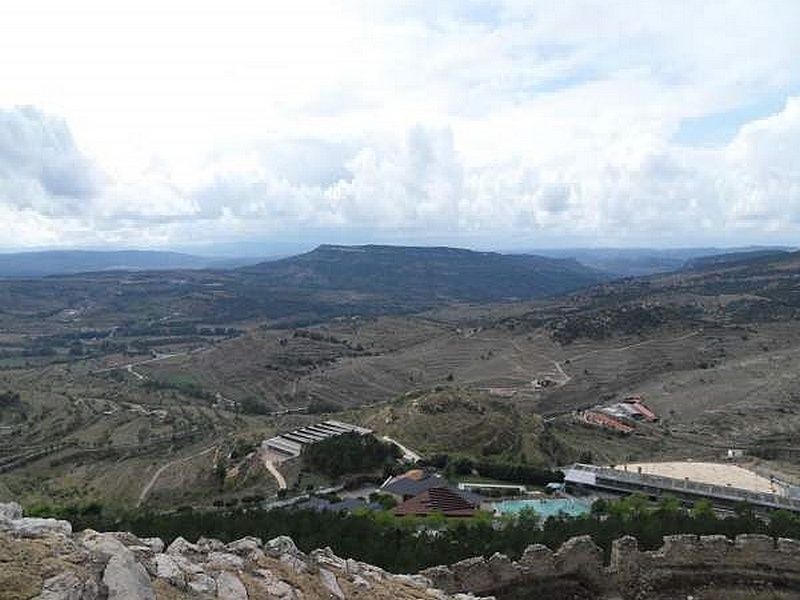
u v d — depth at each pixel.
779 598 31.83
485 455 129.12
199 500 112.00
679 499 92.81
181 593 14.38
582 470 107.94
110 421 196.75
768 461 128.12
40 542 13.75
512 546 37.44
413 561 34.12
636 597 31.64
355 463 116.62
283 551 19.03
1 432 184.50
